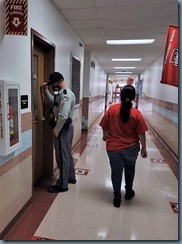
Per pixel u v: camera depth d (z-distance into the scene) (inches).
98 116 404.5
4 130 66.6
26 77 85.7
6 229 75.0
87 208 93.9
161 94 248.4
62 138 103.6
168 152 187.9
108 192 109.7
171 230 80.7
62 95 100.2
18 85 73.8
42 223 82.4
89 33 176.1
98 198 103.0
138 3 115.1
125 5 118.2
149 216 89.2
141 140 92.4
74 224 82.5
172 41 117.7
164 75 121.6
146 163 156.2
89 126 285.1
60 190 108.5
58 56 128.1
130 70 475.5
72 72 163.6
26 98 86.1
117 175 94.4
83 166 146.3
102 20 143.6
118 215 89.3
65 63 145.3
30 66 88.9
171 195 108.3
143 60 314.2
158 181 125.0
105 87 543.8
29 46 87.1
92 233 77.9
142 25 152.4
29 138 91.2
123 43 209.6
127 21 144.5
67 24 146.9
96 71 329.7
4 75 69.8
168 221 86.0
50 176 127.2
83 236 76.2
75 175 129.8
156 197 105.9
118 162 93.0
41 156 123.4
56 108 104.3
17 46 77.4
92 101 301.0
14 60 75.7
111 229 80.4
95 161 157.2
